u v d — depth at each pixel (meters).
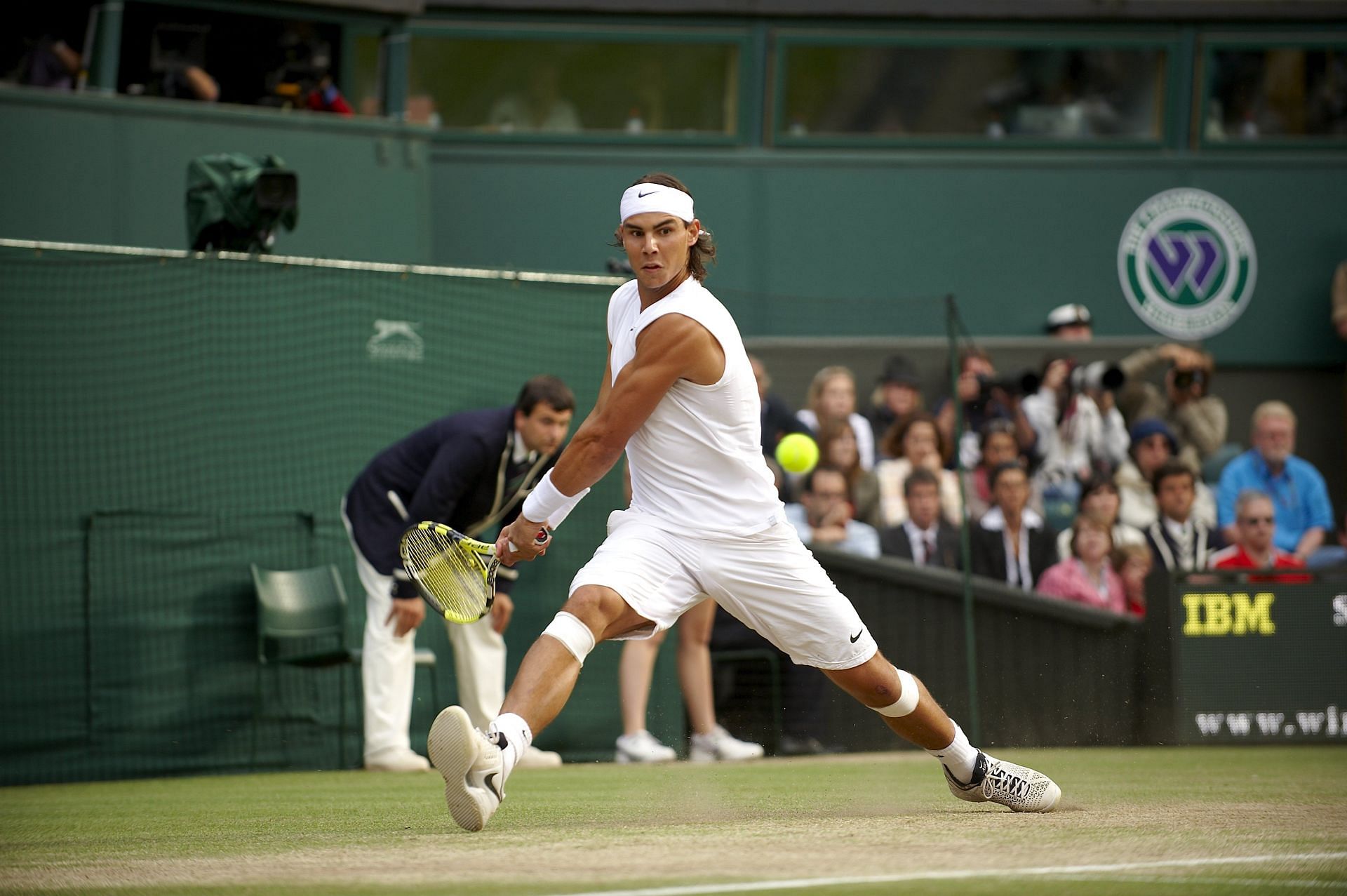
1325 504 21.58
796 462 17.09
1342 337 25.95
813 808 9.38
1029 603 17.17
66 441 15.62
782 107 25.03
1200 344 25.50
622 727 17.31
